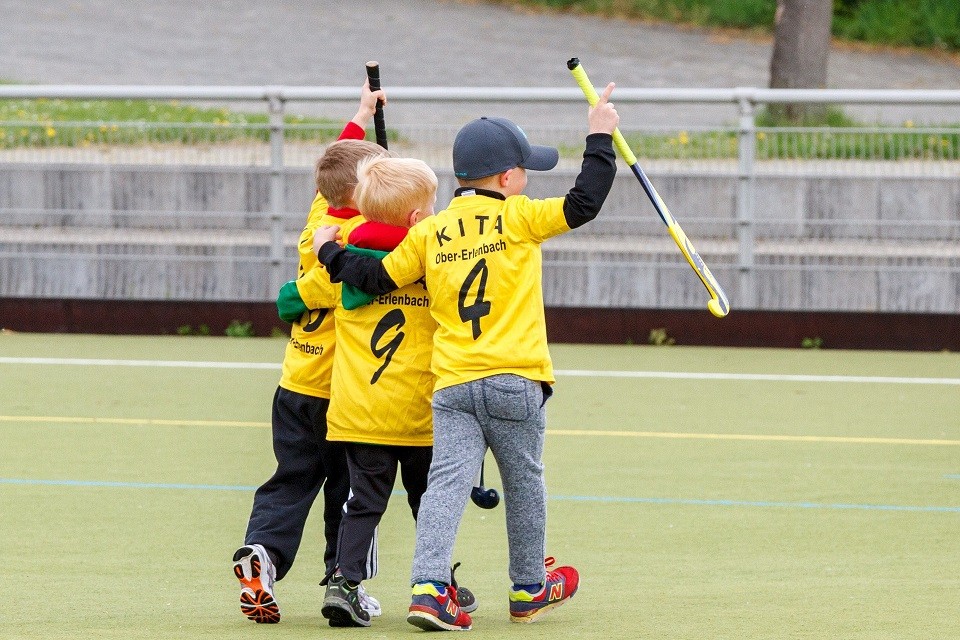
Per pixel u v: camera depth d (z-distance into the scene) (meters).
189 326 46.19
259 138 45.56
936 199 43.34
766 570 19.73
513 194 16.36
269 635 16.16
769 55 103.12
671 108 60.91
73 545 21.06
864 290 43.84
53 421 31.70
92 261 46.31
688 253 17.14
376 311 16.38
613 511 23.62
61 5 115.44
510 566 16.77
